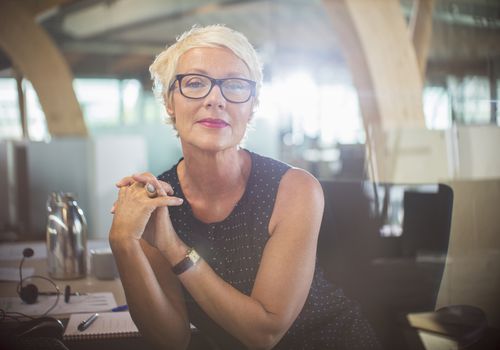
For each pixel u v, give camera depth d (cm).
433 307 157
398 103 460
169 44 124
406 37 479
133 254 109
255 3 877
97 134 676
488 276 203
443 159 297
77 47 875
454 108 351
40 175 370
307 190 118
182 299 121
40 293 143
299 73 857
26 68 650
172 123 125
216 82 120
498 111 340
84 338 113
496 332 145
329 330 130
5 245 211
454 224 211
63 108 673
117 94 802
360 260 170
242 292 119
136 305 113
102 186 411
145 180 110
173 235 111
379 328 153
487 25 434
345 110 593
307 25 898
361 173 353
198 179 123
